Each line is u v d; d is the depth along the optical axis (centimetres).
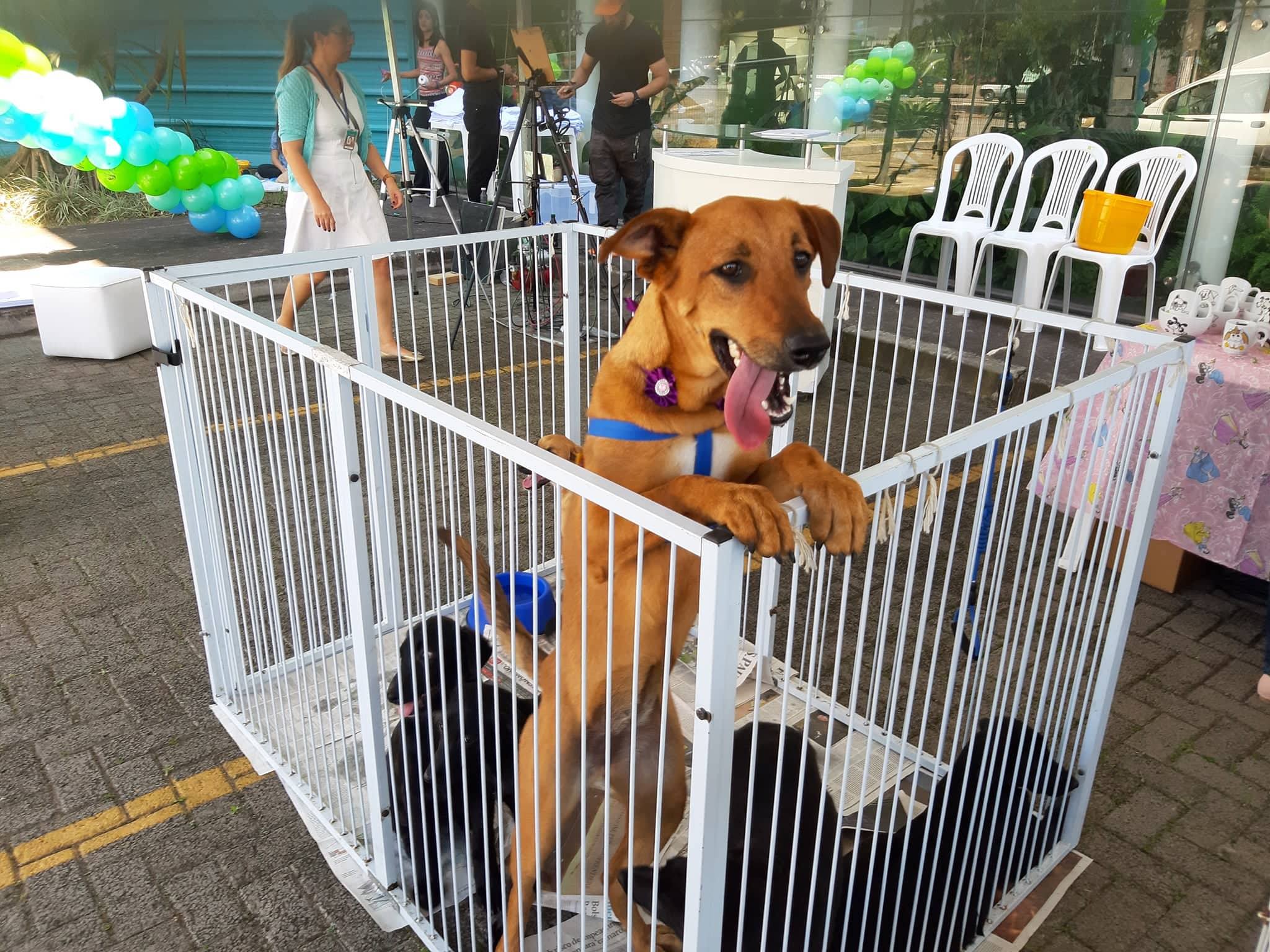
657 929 224
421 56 748
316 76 557
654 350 194
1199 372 335
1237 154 581
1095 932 231
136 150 860
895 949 210
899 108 735
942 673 328
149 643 338
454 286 805
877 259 794
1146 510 227
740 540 138
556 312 711
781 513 141
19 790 271
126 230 1036
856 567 395
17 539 407
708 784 142
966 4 674
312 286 498
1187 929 232
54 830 258
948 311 697
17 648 334
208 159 931
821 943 194
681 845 242
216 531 283
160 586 373
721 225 189
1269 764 287
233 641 294
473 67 732
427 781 236
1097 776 282
